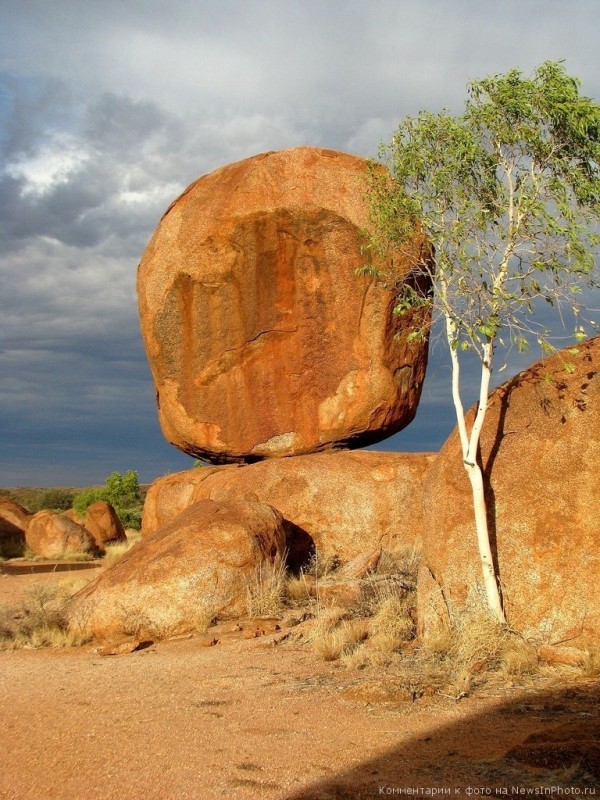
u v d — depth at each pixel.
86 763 5.75
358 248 15.75
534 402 9.04
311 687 7.66
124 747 6.08
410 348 16.09
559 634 8.13
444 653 8.45
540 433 8.82
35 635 11.56
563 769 4.99
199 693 7.79
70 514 35.56
